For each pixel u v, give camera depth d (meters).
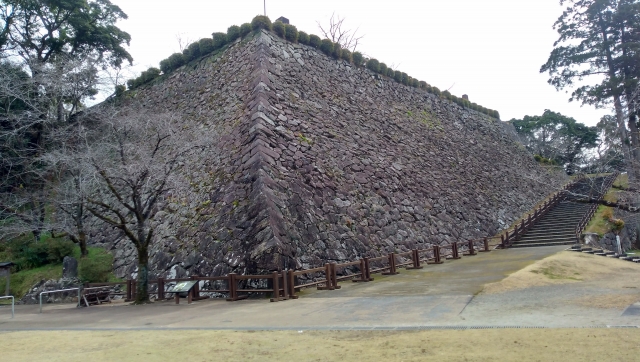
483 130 31.03
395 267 14.13
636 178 15.49
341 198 15.19
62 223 15.36
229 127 15.42
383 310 7.60
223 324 7.38
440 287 9.95
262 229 11.70
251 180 12.95
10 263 13.74
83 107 17.45
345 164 16.56
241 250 11.80
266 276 10.05
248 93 15.79
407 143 21.66
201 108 17.70
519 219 25.50
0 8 18.45
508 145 32.84
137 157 12.99
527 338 5.05
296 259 11.92
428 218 18.86
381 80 23.70
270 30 18.39
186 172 15.84
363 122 19.70
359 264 12.69
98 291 12.48
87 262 14.72
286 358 5.02
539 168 33.28
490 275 11.34
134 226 15.77
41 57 19.53
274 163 13.55
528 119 53.00
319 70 19.42
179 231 14.07
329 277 11.28
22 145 16.70
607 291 8.10
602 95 21.86
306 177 14.38
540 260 12.89
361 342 5.44
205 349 5.63
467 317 6.53
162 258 13.79
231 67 17.88
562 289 8.59
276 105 15.51
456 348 4.87
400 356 4.75
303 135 15.66
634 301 6.92
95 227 17.30
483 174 26.23
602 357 4.24
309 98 17.55
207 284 12.12
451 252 18.73
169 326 7.58
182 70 20.56
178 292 11.02
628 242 24.95
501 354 4.56
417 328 5.95
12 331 8.01
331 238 13.67
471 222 21.50
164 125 14.14
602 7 23.81
